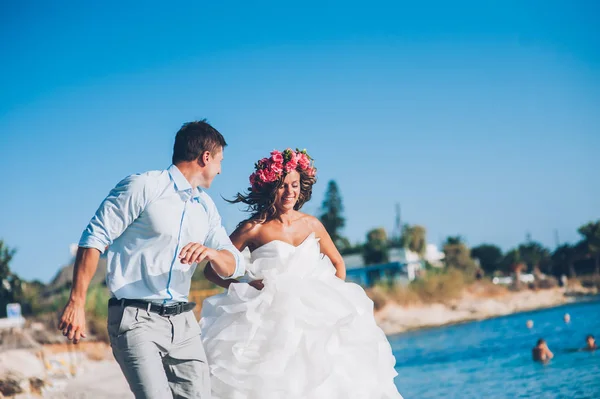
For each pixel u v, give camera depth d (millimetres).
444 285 39062
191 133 3834
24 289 28188
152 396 3488
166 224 3637
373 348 4926
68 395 10430
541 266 67062
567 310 37625
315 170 5469
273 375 4609
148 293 3607
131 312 3559
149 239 3629
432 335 28078
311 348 4734
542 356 15094
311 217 5484
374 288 37500
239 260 3932
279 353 4684
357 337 4922
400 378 13930
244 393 4602
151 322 3590
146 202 3604
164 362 3723
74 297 3395
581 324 26297
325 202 70688
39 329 19281
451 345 21797
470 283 43375
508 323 31203
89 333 19234
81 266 3430
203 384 3803
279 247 5098
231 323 4855
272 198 5234
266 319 4816
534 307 43000
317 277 5125
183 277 3742
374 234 59906
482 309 38281
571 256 65375
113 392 10781
